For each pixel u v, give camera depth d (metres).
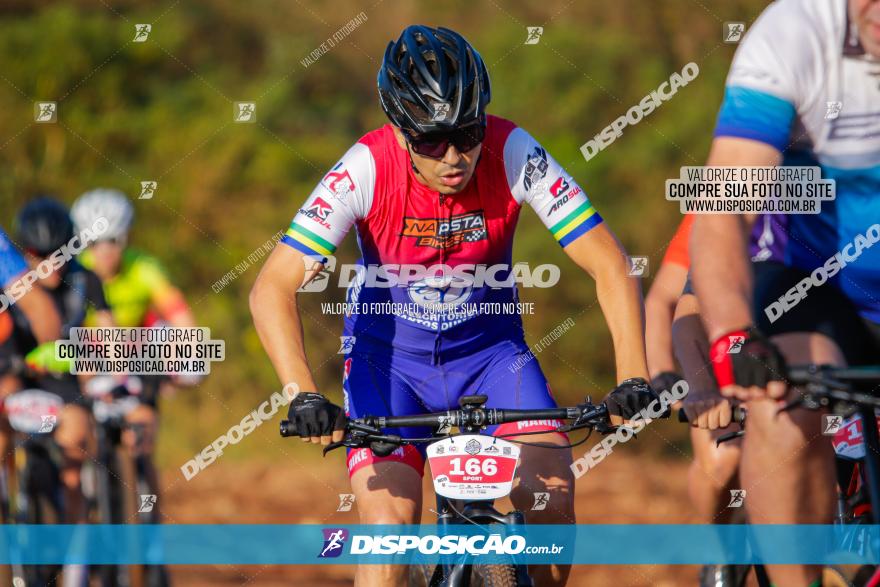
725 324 8.38
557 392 26.03
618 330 9.04
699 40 28.78
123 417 13.42
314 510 20.64
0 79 29.84
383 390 9.88
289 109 30.84
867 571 8.45
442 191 8.96
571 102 27.50
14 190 28.70
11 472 15.16
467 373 10.11
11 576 12.81
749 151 8.64
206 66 31.52
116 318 15.03
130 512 13.38
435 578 8.74
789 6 8.70
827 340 9.09
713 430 10.72
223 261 28.34
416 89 8.52
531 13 30.28
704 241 8.74
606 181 26.70
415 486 8.97
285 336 8.91
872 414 8.06
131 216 15.13
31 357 13.47
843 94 8.75
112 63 30.56
